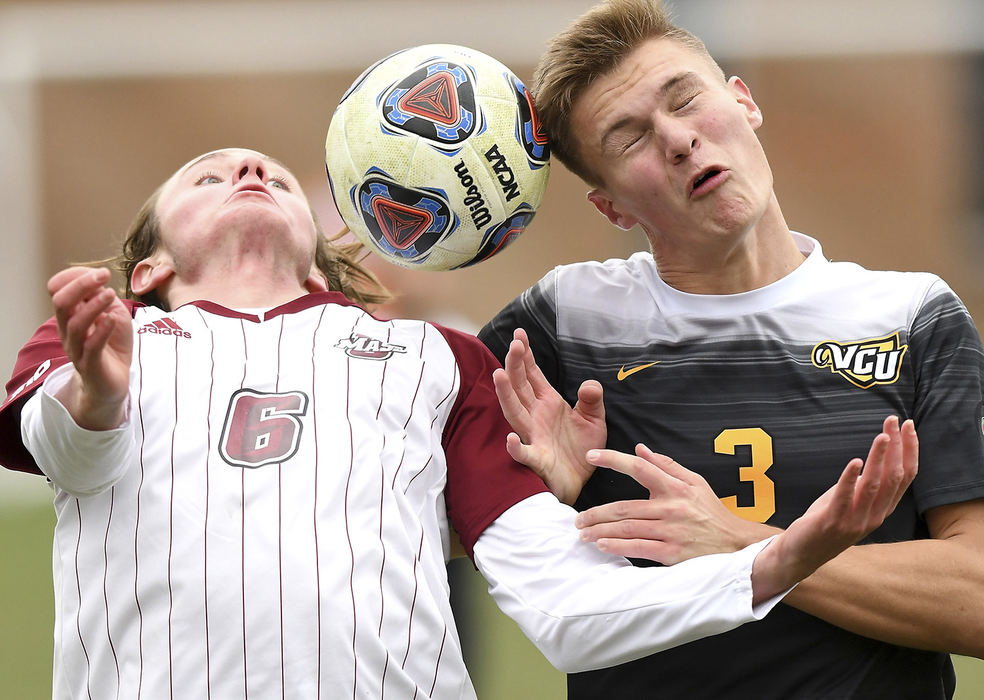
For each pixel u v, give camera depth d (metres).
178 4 45.31
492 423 9.92
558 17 44.72
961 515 9.78
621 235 41.62
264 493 8.57
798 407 10.11
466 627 18.12
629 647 8.57
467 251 10.47
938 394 9.95
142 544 8.45
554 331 10.98
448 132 10.00
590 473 10.22
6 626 21.81
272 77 45.41
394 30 45.31
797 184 44.44
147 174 45.25
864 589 9.30
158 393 8.96
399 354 9.76
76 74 45.06
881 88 44.25
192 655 8.19
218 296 10.27
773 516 9.95
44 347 9.64
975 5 43.94
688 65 10.17
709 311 10.47
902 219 44.16
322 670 8.21
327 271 12.31
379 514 8.77
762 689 9.74
